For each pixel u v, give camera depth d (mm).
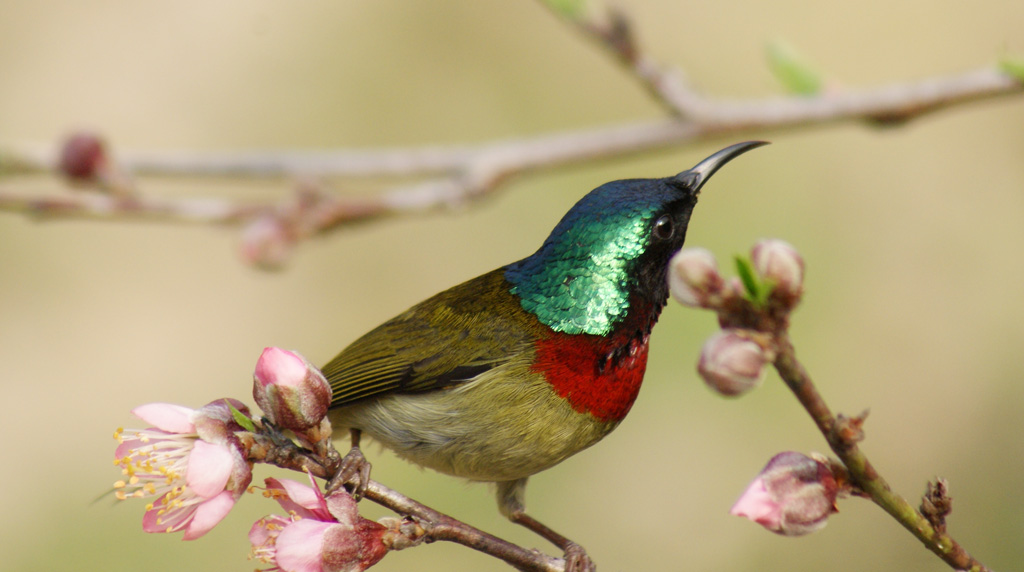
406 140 15898
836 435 4152
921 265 14375
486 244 15391
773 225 14508
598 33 4328
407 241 15773
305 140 15945
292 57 16375
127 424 14969
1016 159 14906
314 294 15883
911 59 15656
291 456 5121
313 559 4930
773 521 4336
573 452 7188
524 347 7008
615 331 6977
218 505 4836
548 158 4352
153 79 16469
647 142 4367
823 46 15883
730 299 3783
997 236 14531
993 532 12953
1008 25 15664
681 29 15969
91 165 4258
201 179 4383
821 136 14977
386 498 5438
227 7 16750
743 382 3752
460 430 7051
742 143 7254
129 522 12812
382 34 16312
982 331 13977
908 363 13922
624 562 12602
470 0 16094
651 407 13219
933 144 14992
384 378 7133
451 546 12422
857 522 12914
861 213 14703
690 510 12750
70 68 16531
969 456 13438
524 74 15883
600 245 6945
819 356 13922
